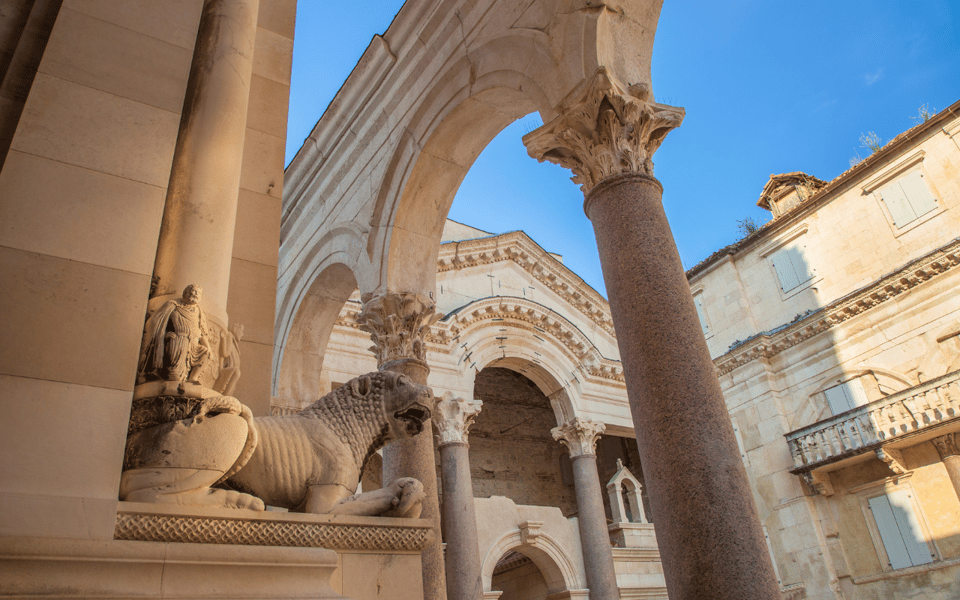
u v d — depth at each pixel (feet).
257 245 14.47
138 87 10.23
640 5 19.45
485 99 23.56
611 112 16.97
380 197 27.02
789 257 60.75
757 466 56.49
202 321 9.24
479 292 54.13
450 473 42.78
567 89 18.42
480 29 23.45
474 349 49.47
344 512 9.41
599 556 48.21
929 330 49.01
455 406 45.01
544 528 49.14
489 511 47.62
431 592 20.43
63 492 7.13
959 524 45.65
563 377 53.62
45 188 8.71
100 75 9.98
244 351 13.21
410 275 25.98
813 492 52.65
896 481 49.16
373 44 29.09
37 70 9.72
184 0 11.62
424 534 9.64
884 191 55.57
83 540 6.82
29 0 11.53
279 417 10.45
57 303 8.14
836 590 49.65
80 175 9.07
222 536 7.94
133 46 10.55
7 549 6.35
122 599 6.76
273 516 8.42
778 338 57.36
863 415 49.93
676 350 13.71
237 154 11.74
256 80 16.40
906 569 47.16
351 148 31.12
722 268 65.36
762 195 68.33
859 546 50.16
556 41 19.36
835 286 56.90
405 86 27.48
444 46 25.35
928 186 52.85
